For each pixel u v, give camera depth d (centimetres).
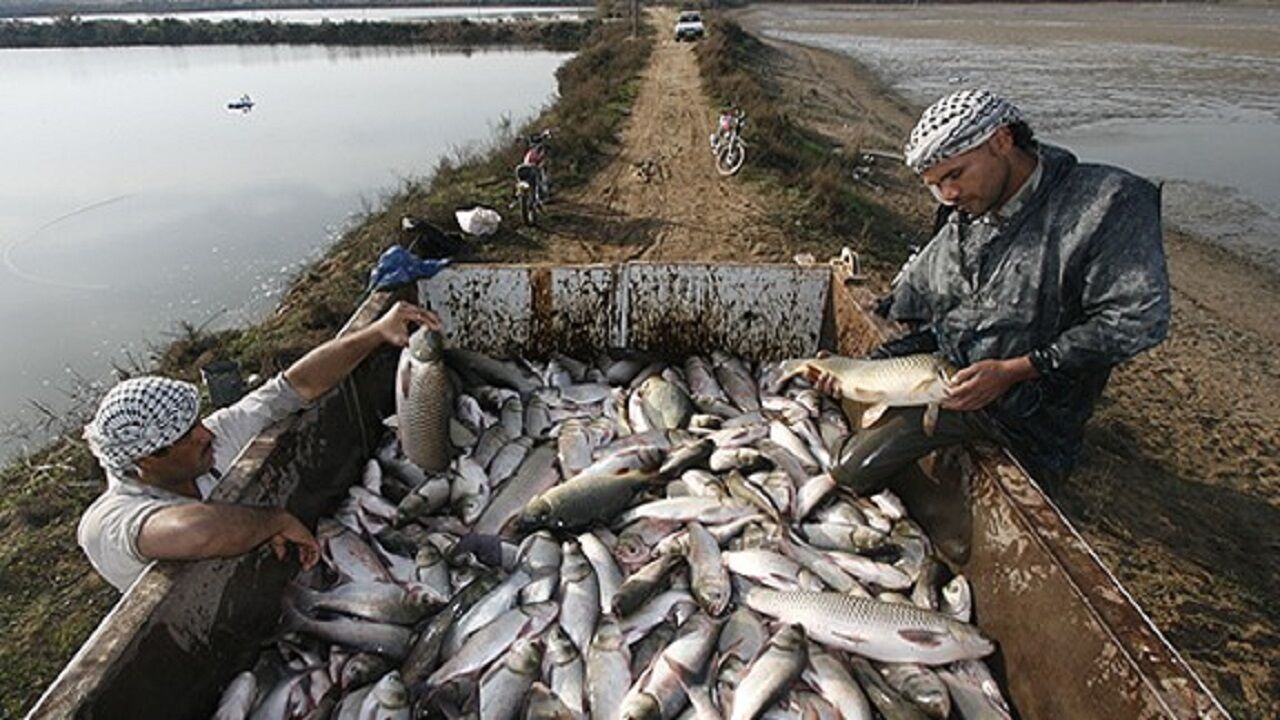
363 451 441
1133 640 239
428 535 390
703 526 390
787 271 536
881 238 1194
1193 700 218
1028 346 333
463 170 1503
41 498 612
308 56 4634
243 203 1584
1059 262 312
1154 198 303
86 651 233
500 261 1015
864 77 3120
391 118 2475
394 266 505
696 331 553
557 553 369
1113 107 2422
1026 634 292
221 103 2816
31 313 1095
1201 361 886
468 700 306
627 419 489
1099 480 612
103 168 1866
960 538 349
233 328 998
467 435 462
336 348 385
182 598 262
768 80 2830
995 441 351
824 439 468
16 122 2498
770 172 1423
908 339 405
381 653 326
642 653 328
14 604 508
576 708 307
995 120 297
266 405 359
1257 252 1283
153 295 1152
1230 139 1991
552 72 3700
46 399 884
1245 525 588
